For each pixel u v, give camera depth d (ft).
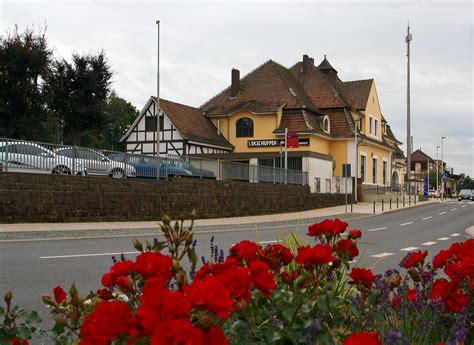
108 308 5.90
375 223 85.66
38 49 135.74
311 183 130.11
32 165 62.95
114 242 46.62
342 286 14.01
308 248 10.07
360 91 179.01
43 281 27.76
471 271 11.71
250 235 56.95
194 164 88.99
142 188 74.74
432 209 134.10
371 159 178.70
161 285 6.33
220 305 5.56
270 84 159.02
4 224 58.08
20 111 135.54
